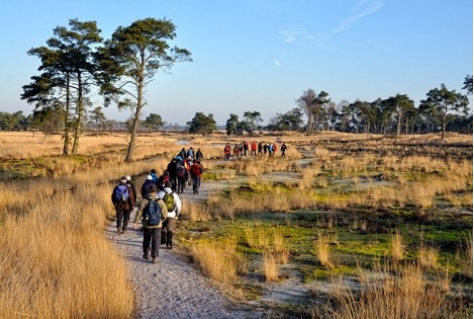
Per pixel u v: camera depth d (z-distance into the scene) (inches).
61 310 241.1
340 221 554.6
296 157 1678.2
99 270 303.3
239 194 788.0
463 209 599.5
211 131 5290.4
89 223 498.6
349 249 426.0
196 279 349.7
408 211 590.9
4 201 701.9
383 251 414.9
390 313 251.9
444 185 812.6
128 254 418.0
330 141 3368.6
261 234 496.4
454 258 384.8
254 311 288.4
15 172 1190.3
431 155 1658.5
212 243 460.8
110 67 1405.0
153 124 6614.2
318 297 312.0
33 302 247.8
